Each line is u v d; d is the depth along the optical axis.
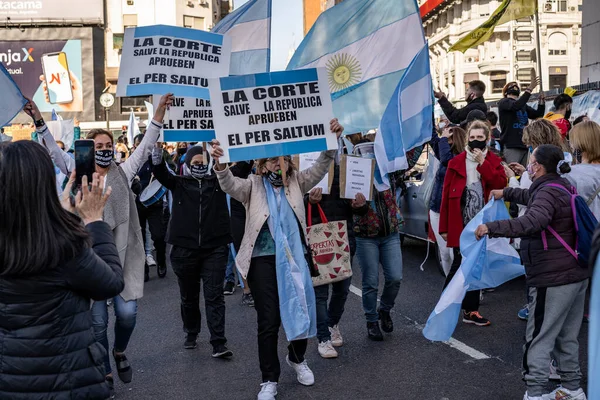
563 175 5.04
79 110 47.12
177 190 5.91
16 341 2.55
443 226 6.25
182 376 5.52
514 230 4.10
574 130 5.16
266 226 4.86
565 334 4.36
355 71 7.47
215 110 4.72
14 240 2.52
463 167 6.19
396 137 6.30
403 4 7.25
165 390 5.22
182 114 5.68
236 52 6.59
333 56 7.55
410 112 6.80
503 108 9.90
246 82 4.76
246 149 4.75
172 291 8.95
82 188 2.88
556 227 4.16
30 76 46.81
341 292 5.89
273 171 4.90
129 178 4.96
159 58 5.46
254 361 5.82
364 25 7.43
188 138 5.70
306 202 5.77
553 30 43.66
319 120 4.88
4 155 2.54
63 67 46.84
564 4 43.31
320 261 5.58
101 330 4.79
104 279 2.70
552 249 4.16
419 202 9.77
